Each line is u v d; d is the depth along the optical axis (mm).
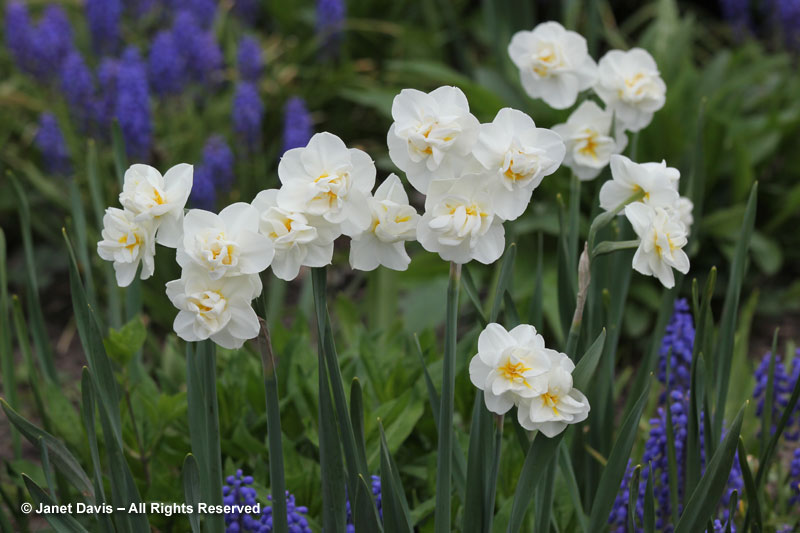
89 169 1477
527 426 1115
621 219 1331
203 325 1076
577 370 1120
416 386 1402
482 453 1180
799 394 1249
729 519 1229
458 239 1076
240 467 1422
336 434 1179
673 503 1274
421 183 1091
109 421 1177
